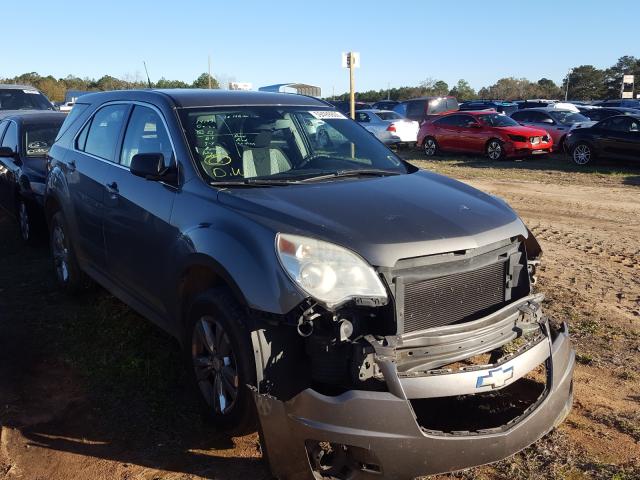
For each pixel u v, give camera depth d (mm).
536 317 3449
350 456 2961
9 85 14664
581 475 3252
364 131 4914
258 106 4531
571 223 9703
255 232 3191
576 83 90125
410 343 2977
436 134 20422
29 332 5031
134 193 4270
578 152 17359
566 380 3355
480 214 3484
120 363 4461
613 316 5500
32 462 3389
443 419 3662
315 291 2932
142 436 3617
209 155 3969
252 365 3107
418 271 3084
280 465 3021
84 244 5207
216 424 3518
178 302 3811
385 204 3438
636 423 3746
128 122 4730
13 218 8703
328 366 3008
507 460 3371
